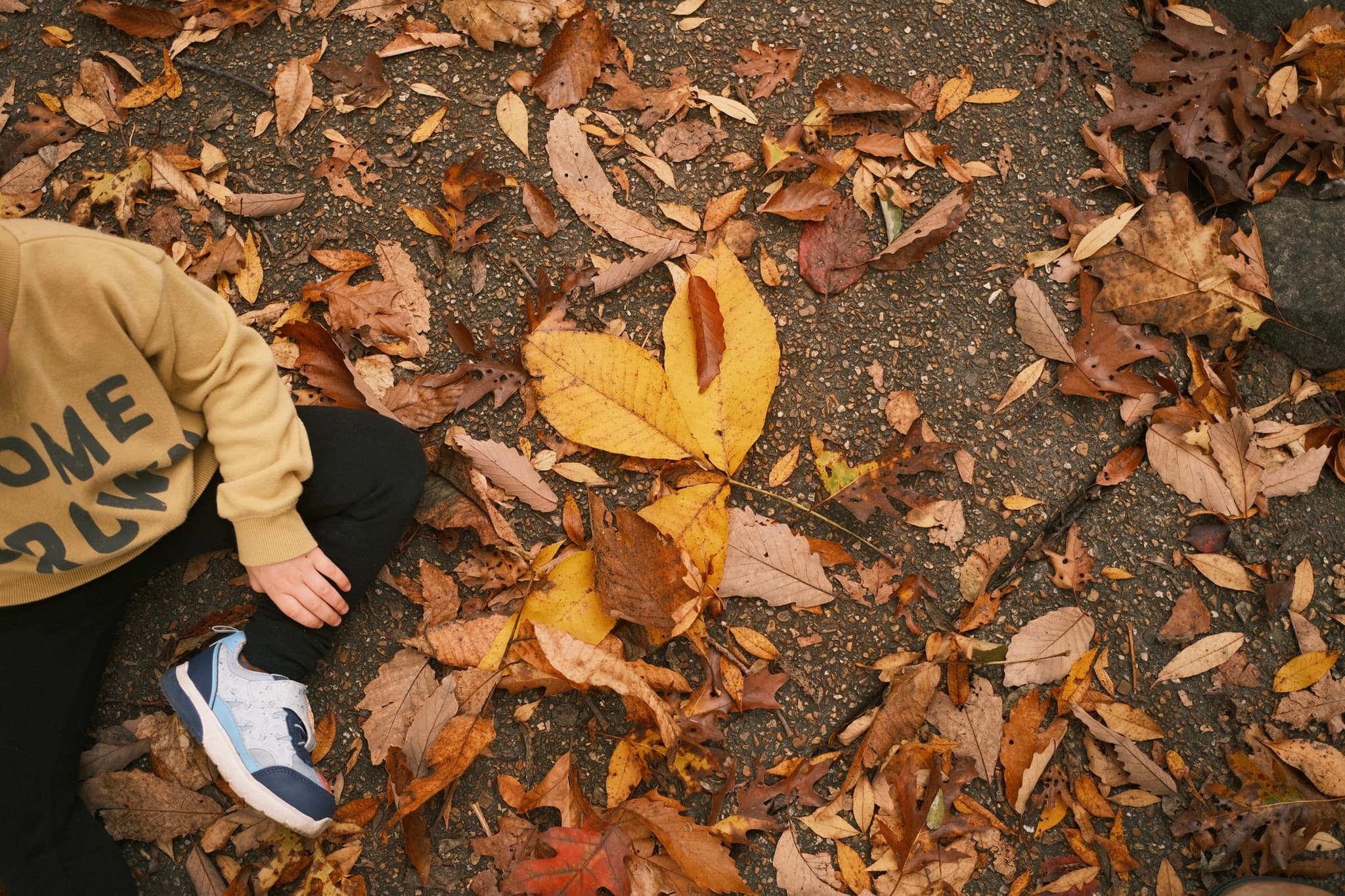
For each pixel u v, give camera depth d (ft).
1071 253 6.11
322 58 6.38
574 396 5.47
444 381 5.68
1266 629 5.57
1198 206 6.38
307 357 5.65
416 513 5.44
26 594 4.52
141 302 4.12
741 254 6.09
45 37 6.41
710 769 5.18
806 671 5.42
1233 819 5.17
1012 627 5.51
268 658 5.02
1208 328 5.94
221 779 5.18
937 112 6.40
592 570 5.36
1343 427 5.92
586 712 5.30
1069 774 5.28
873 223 6.16
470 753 5.08
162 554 4.95
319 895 5.00
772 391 5.60
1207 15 6.54
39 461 4.18
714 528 5.37
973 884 5.07
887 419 5.82
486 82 6.38
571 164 6.17
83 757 5.10
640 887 4.89
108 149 6.18
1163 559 5.66
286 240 6.03
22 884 4.58
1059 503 5.73
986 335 6.00
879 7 6.64
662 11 6.57
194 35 6.41
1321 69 6.30
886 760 5.22
